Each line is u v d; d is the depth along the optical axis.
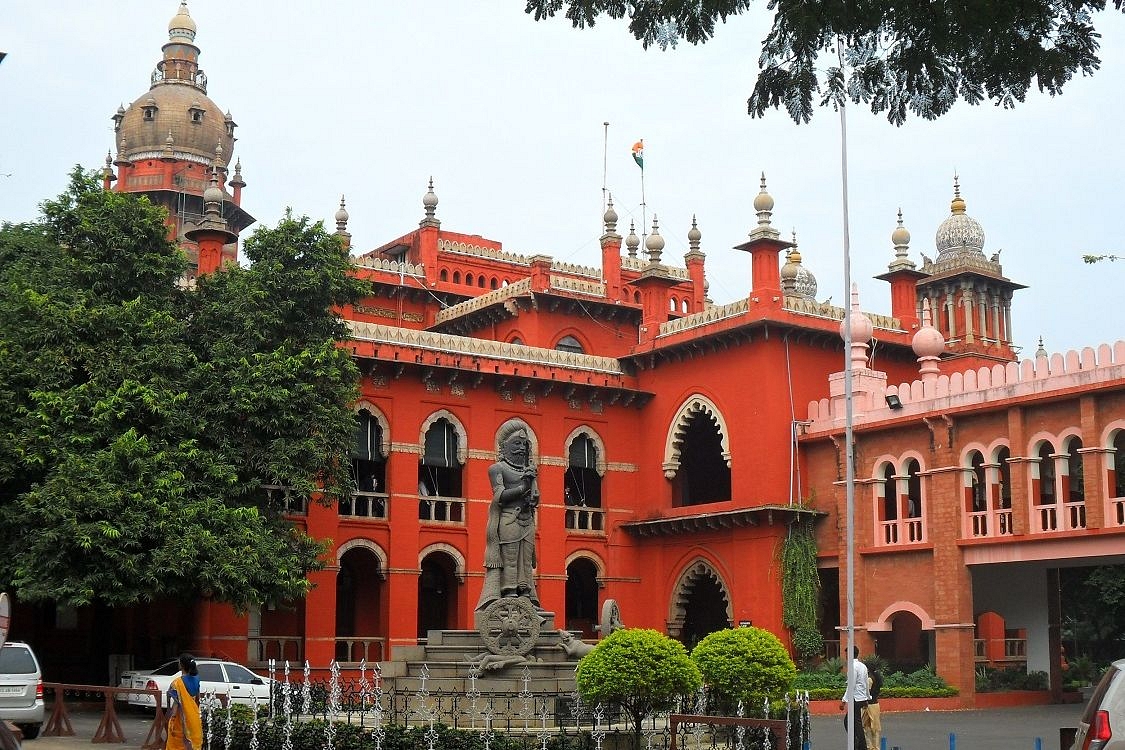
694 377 29.67
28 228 23.91
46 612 26.25
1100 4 9.57
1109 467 22.19
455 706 14.09
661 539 30.05
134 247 21.88
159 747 15.09
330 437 22.53
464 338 28.86
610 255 35.00
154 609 25.31
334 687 15.94
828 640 28.23
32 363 20.33
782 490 27.39
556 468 29.61
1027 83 10.02
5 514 19.98
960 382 24.89
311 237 23.41
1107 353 22.31
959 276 31.95
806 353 28.42
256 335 22.23
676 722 11.44
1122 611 37.12
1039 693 25.55
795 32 9.72
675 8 9.76
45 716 20.08
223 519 20.48
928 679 24.19
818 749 16.30
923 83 10.05
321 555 25.94
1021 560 23.33
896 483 26.02
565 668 15.87
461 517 28.66
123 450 19.59
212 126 48.09
